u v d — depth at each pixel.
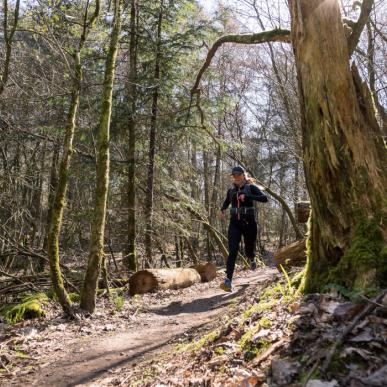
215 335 3.77
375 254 3.20
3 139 11.41
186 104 13.02
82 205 12.08
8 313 6.85
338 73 3.61
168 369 3.58
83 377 4.27
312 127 3.72
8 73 9.08
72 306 6.93
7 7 8.95
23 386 4.21
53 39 7.82
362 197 3.45
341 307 2.83
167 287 9.41
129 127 12.70
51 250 6.80
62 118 11.48
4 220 11.16
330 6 3.64
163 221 12.94
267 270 11.94
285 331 2.93
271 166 23.50
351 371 2.16
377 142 3.65
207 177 23.58
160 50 12.56
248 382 2.47
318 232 3.66
